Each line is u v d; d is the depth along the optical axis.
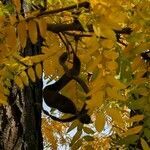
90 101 2.06
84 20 2.10
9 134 3.76
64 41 2.51
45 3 2.63
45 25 2.03
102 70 2.07
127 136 2.53
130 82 2.47
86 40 2.02
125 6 2.17
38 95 4.02
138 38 2.30
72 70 2.47
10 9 2.25
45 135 7.11
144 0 2.19
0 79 2.36
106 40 2.00
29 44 3.50
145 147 2.39
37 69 2.38
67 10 2.15
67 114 2.61
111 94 2.06
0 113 3.76
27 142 3.83
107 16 1.90
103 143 6.19
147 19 2.19
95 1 1.90
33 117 3.95
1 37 2.03
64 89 2.51
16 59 2.30
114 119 2.16
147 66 2.45
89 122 2.60
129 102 2.64
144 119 2.55
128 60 2.42
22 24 2.00
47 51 2.42
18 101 3.83
